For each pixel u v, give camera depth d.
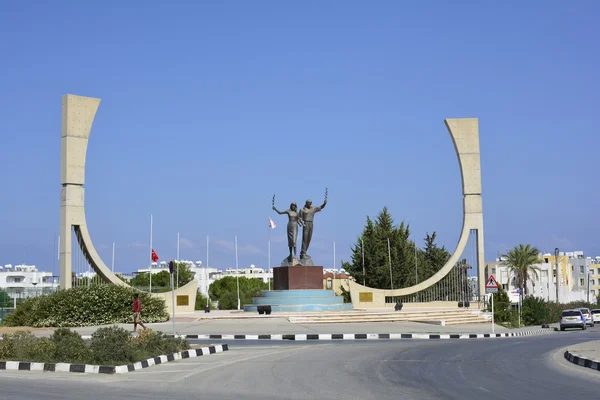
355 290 53.06
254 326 38.09
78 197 44.94
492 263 117.44
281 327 37.66
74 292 41.06
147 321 40.88
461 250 51.78
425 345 28.30
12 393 15.00
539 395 14.91
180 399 14.24
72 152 44.94
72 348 20.91
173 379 17.58
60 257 44.56
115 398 14.30
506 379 17.52
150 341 22.97
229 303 86.81
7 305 83.44
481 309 50.47
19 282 129.50
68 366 19.56
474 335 35.47
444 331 37.16
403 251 82.44
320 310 45.59
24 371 19.55
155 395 14.80
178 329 36.66
